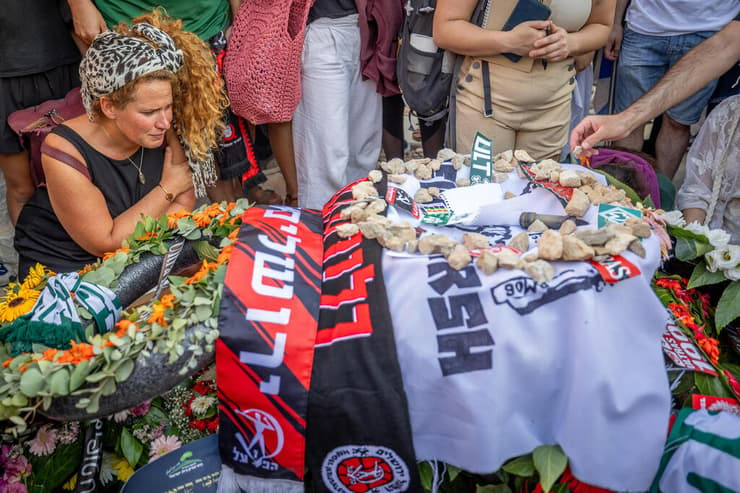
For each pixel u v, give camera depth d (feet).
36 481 4.49
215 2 7.75
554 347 3.74
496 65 6.96
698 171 6.60
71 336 4.31
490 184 5.19
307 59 8.17
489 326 3.73
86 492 4.31
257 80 7.61
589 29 7.07
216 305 3.99
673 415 3.97
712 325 5.01
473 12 6.93
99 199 5.88
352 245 4.27
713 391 4.16
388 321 3.79
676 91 6.33
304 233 4.63
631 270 3.77
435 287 3.85
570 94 7.44
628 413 3.63
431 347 3.73
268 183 10.62
